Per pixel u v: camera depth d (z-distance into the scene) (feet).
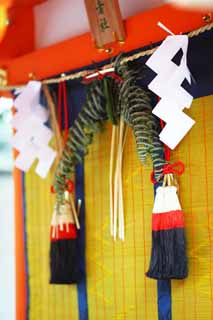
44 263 4.47
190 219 3.57
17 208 4.69
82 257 4.17
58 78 4.31
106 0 3.82
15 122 4.37
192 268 3.54
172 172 3.56
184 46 3.33
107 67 3.85
